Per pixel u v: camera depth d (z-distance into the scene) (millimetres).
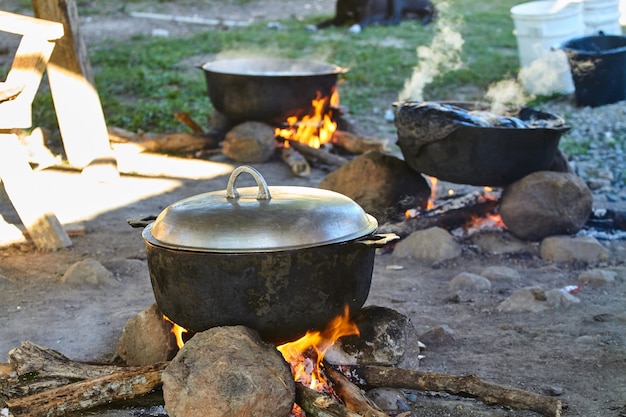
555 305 3607
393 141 5766
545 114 4211
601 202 4688
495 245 4125
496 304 3656
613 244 4176
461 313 3600
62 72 5125
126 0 11484
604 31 6918
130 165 5289
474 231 4223
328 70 5410
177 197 4844
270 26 9766
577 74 6320
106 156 5109
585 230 4262
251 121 5414
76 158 5219
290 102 5254
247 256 2762
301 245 2773
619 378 3148
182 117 5621
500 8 10938
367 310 3055
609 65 6258
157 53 8289
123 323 3498
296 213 2812
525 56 6891
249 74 5199
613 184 4992
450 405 3002
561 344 3352
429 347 3350
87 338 3404
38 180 4133
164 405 2914
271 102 5242
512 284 3822
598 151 5520
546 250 4055
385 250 4168
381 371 2963
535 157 4031
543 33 6688
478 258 4074
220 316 2814
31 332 3453
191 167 5340
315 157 5336
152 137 5562
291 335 2852
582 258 4016
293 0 11844
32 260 4055
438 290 3799
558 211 4078
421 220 4203
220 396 2713
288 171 5270
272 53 8305
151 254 2869
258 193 2885
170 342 3080
